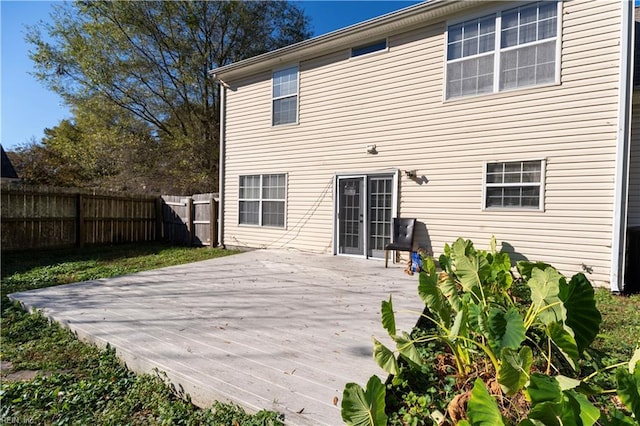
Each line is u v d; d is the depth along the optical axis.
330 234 8.15
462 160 6.45
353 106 7.78
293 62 8.68
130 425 2.13
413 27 6.96
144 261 7.90
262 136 9.31
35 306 4.18
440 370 2.60
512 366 1.71
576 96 5.45
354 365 2.63
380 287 5.18
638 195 6.44
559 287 2.15
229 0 16.06
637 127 6.44
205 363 2.65
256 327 3.47
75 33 15.13
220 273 6.20
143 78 16.30
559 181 5.60
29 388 2.53
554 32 5.60
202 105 17.62
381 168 7.39
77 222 9.59
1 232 8.09
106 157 16.78
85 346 3.27
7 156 15.84
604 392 1.87
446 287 2.80
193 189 16.69
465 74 6.41
